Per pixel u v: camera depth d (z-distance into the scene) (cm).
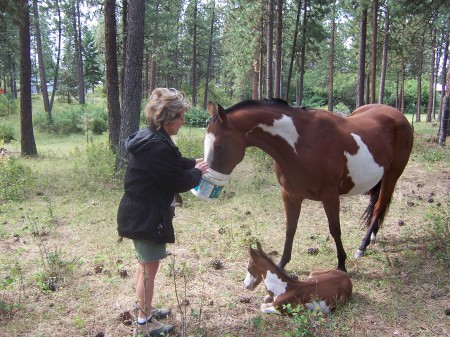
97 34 2406
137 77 925
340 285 385
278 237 584
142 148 306
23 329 362
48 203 780
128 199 319
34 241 581
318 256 514
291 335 341
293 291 372
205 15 4353
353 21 2378
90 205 763
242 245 551
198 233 601
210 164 388
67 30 4038
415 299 406
